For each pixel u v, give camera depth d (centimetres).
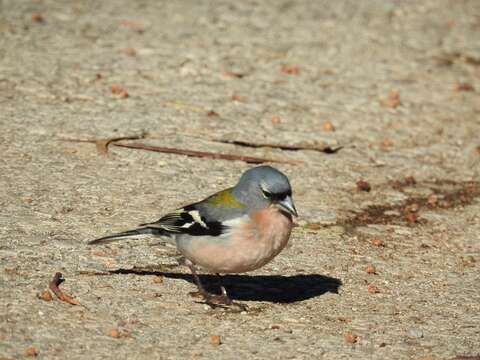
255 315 1019
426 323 1029
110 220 1225
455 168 1551
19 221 1187
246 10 2227
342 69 1920
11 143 1431
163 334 950
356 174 1478
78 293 1021
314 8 2300
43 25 1972
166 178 1381
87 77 1720
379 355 941
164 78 1764
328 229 1277
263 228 984
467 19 2345
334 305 1060
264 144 1540
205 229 992
